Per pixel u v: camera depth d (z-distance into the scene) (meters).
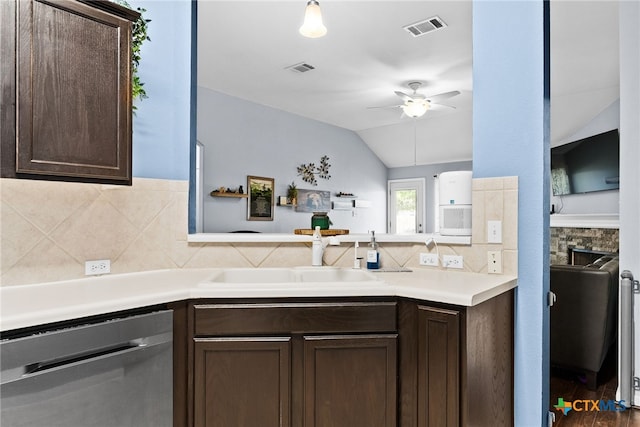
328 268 2.24
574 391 2.86
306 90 5.34
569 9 3.32
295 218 6.38
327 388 1.70
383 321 1.72
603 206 5.43
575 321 2.90
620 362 2.62
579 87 5.19
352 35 3.78
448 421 1.59
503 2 2.05
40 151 1.48
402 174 8.33
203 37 3.83
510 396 1.97
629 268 2.63
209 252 2.27
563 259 5.80
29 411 1.25
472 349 1.60
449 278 1.96
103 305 1.43
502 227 2.03
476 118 2.12
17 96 1.42
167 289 1.67
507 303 1.94
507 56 2.04
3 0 1.40
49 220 1.82
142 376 1.53
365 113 6.44
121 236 2.06
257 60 4.36
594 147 5.29
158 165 2.22
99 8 1.63
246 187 5.66
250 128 5.75
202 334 1.68
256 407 1.69
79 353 1.37
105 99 1.64
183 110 2.29
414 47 4.02
